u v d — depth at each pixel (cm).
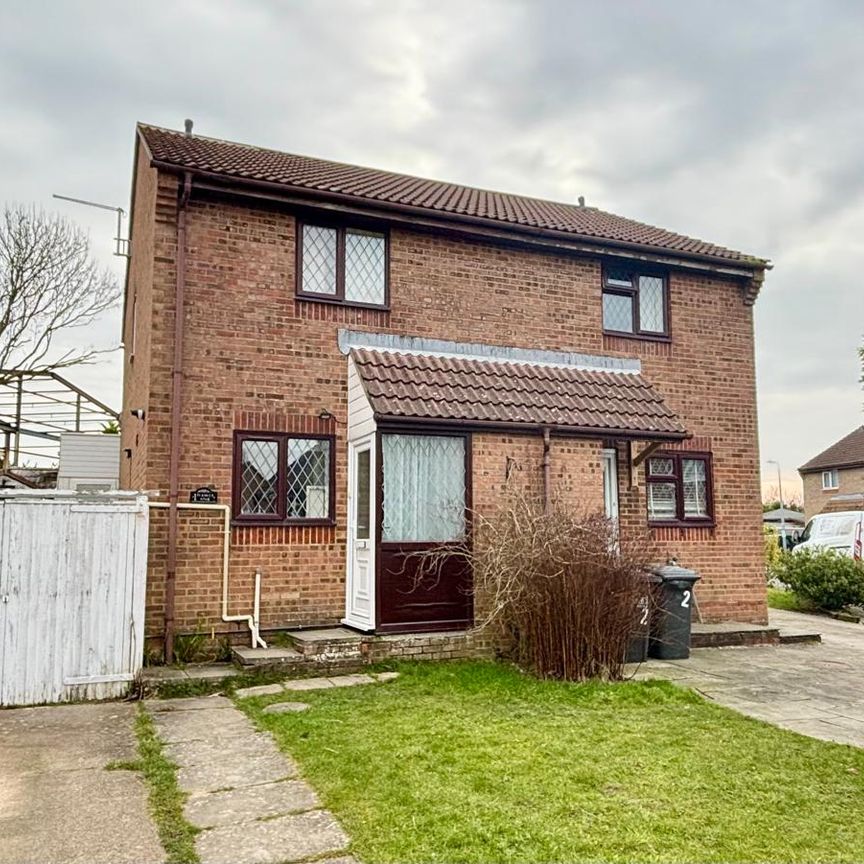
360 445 993
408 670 857
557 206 1656
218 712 701
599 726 632
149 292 992
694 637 1100
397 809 448
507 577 849
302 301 1029
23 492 779
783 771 522
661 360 1270
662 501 1244
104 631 786
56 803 473
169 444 928
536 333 1182
